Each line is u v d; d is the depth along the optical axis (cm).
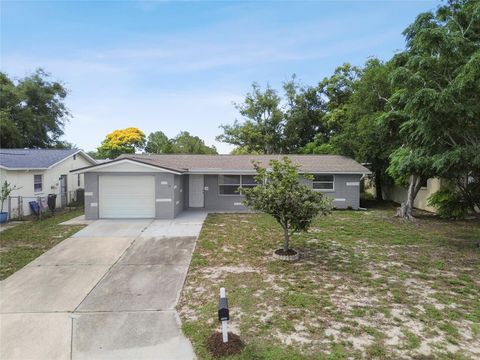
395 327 482
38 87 2905
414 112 856
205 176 1784
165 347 437
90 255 870
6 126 2422
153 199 1461
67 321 509
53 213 1600
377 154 1880
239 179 1791
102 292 624
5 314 532
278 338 452
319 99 3334
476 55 744
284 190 808
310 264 789
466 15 951
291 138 3403
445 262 808
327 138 3159
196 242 1013
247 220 1427
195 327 485
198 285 659
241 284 661
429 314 523
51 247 948
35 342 450
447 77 878
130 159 1426
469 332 468
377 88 1925
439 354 412
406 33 995
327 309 541
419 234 1130
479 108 806
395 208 1878
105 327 490
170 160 1920
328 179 1833
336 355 409
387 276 705
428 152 977
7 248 934
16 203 1479
